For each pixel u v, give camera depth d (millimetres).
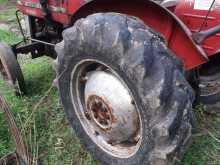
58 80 2871
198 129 3250
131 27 2271
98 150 2832
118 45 2234
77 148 3199
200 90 3318
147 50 2184
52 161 3121
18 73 3986
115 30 2260
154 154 2316
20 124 3559
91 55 2467
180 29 2412
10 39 6105
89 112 2773
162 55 2225
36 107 3688
